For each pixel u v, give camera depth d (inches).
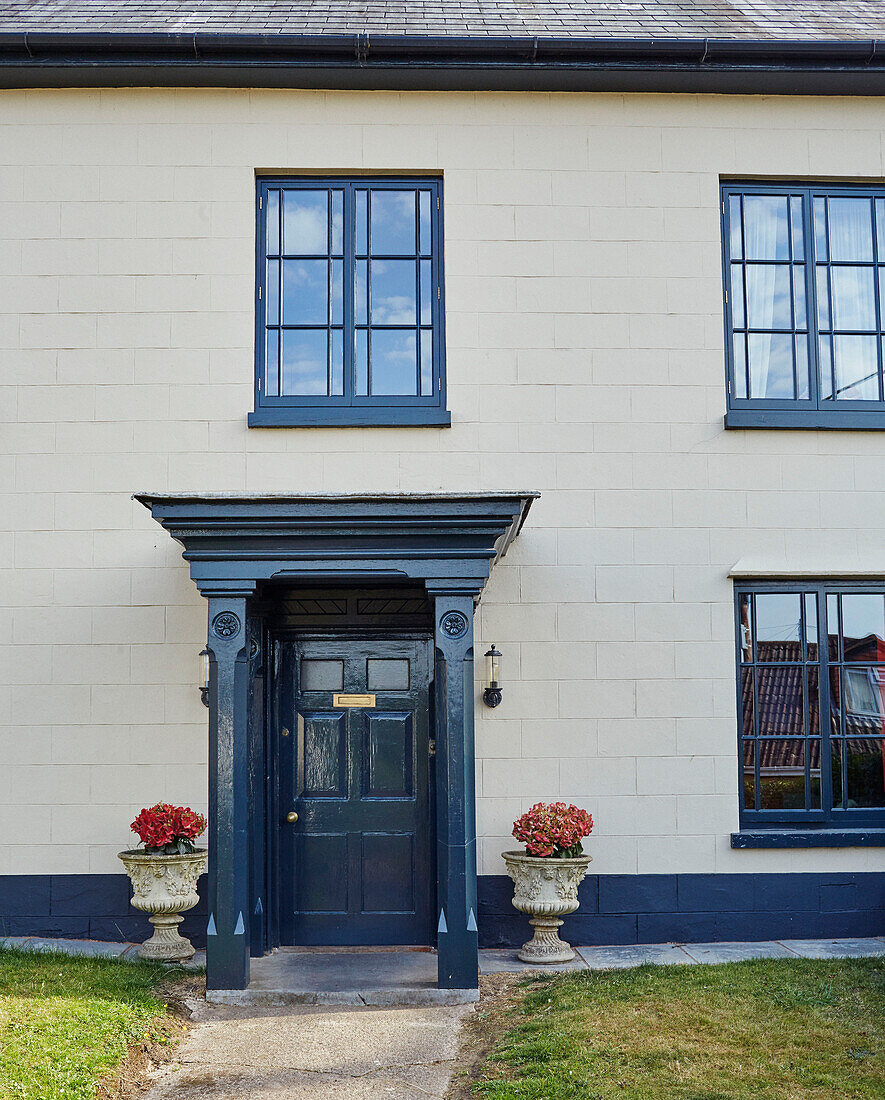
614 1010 247.4
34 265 332.5
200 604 324.5
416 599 327.0
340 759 325.4
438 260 339.0
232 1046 239.1
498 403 332.5
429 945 319.3
